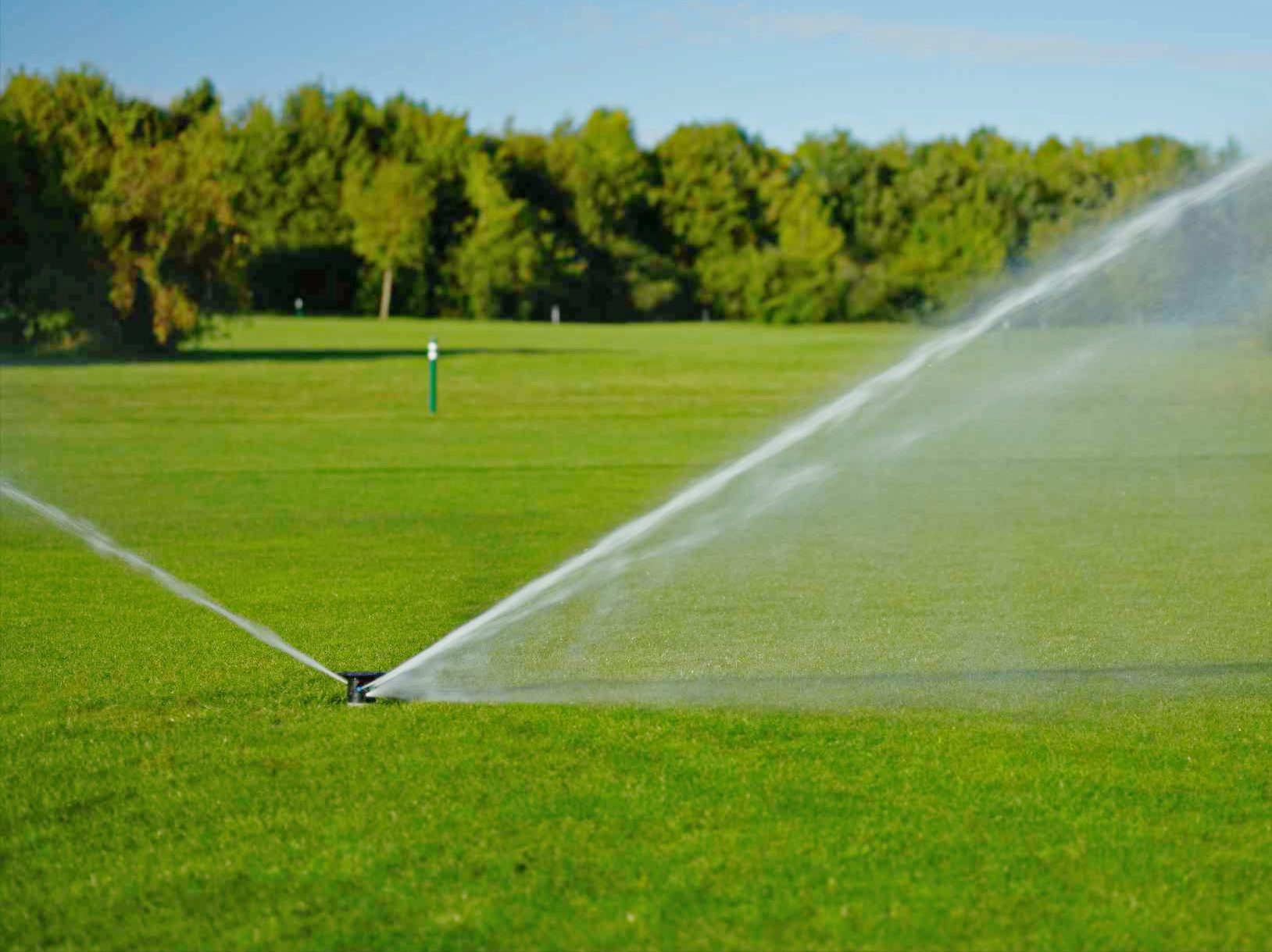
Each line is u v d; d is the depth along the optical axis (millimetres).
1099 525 15344
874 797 5988
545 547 13734
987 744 6797
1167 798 6000
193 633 9422
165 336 52312
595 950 4586
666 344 65250
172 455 22547
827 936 4672
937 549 13641
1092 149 101375
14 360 49094
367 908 4906
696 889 5035
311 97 121438
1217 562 12805
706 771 6332
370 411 31281
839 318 102750
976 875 5156
